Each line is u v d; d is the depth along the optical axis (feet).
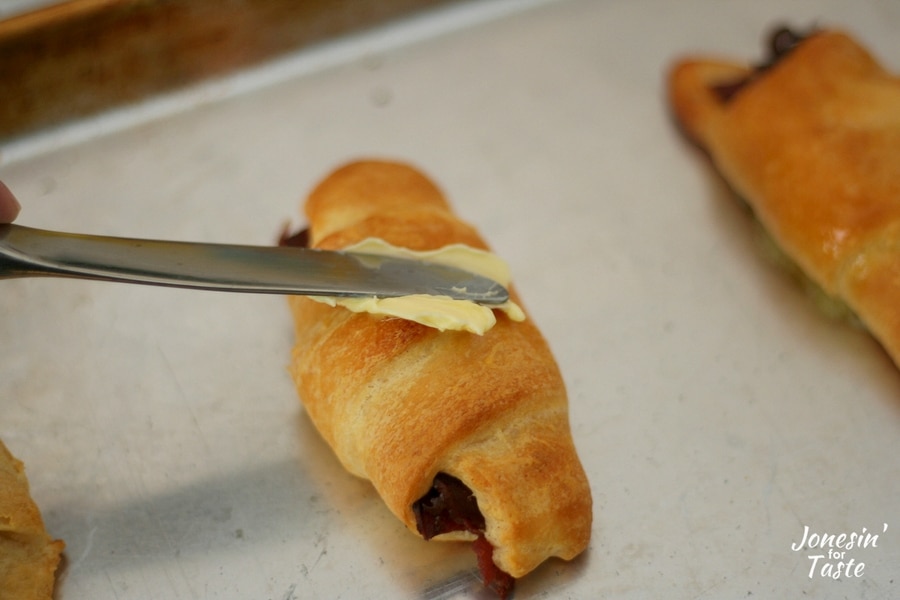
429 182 1.14
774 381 1.11
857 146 1.14
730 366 1.12
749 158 1.22
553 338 1.15
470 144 1.34
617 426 1.08
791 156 1.17
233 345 1.13
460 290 0.98
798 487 1.04
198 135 1.33
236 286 0.93
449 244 1.03
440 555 0.98
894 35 1.44
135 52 1.33
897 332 1.08
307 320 1.02
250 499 1.02
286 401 1.09
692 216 1.26
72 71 1.30
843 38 1.23
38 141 1.32
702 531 1.01
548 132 1.35
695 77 1.32
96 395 1.09
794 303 1.17
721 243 1.23
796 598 0.97
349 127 1.35
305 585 0.97
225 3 1.34
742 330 1.15
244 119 1.35
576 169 1.31
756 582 0.98
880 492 1.03
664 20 1.48
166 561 0.98
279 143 1.33
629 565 0.98
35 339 1.14
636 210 1.27
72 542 0.99
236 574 0.98
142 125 1.34
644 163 1.31
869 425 1.08
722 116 1.26
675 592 0.97
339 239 1.03
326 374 0.98
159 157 1.31
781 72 1.22
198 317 1.15
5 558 0.95
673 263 1.21
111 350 1.13
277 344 1.13
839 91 1.19
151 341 1.13
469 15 1.47
